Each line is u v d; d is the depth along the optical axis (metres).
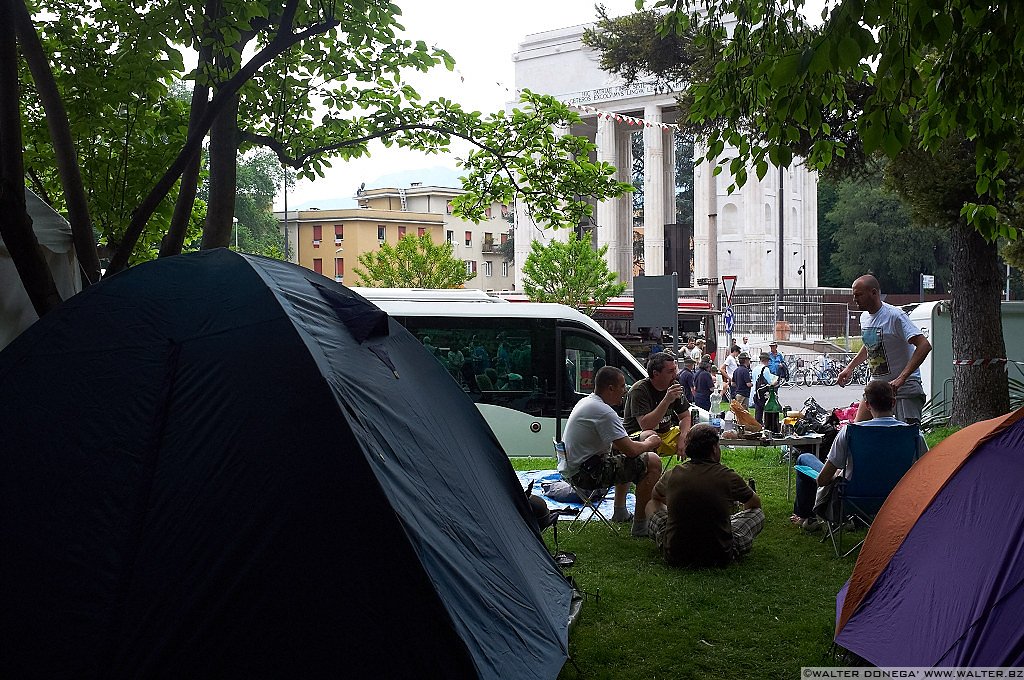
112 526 4.34
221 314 4.77
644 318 18.86
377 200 103.00
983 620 4.48
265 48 8.60
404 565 4.23
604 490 9.76
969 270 16.83
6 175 6.95
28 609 4.25
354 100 12.23
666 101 67.19
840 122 14.36
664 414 10.16
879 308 9.72
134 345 4.75
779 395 34.34
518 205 13.80
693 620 6.94
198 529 4.28
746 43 8.09
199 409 4.52
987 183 8.05
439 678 4.14
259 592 4.16
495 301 16.23
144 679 4.08
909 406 9.57
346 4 9.75
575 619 6.60
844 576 7.99
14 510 4.45
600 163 12.25
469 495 5.32
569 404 15.87
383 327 5.50
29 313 8.36
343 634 4.14
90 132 10.42
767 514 10.56
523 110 12.47
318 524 4.24
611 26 20.38
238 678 4.09
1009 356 19.88
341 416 4.40
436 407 5.81
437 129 12.38
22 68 10.58
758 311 63.34
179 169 8.52
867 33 5.65
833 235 83.19
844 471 8.56
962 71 7.04
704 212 69.06
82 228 8.64
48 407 4.67
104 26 10.08
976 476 5.16
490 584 4.87
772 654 6.30
